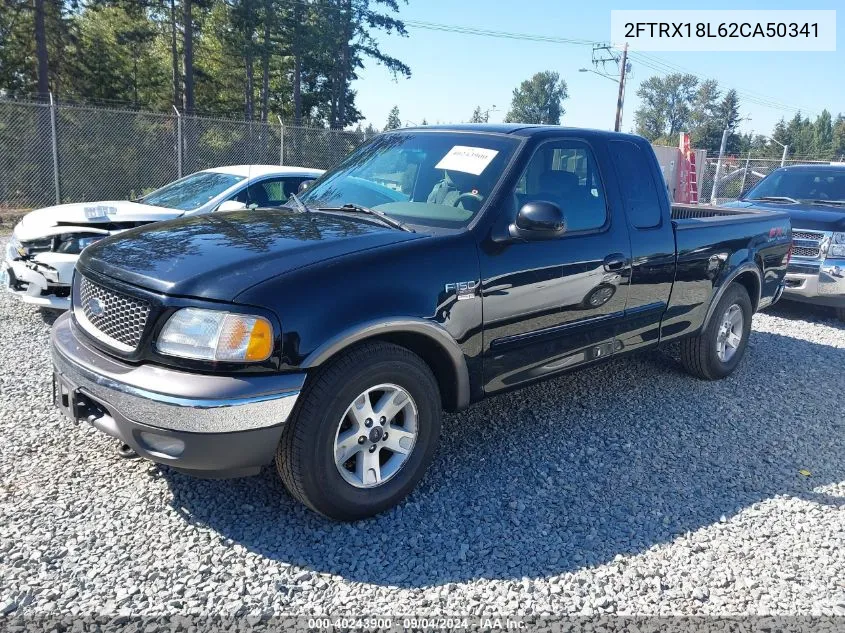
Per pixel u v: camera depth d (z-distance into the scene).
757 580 2.88
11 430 3.91
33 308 6.89
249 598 2.61
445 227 3.46
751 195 9.62
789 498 3.62
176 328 2.71
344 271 2.93
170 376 2.69
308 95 48.59
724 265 5.08
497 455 3.94
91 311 3.11
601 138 4.30
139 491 3.32
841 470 4.00
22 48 28.62
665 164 23.44
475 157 3.84
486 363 3.52
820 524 3.36
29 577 2.65
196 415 2.62
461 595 2.69
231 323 2.67
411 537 3.07
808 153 110.31
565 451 4.04
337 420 2.93
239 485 3.43
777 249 5.79
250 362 2.69
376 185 4.04
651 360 5.95
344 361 2.92
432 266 3.19
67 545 2.86
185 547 2.90
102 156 18.09
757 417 4.77
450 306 3.24
